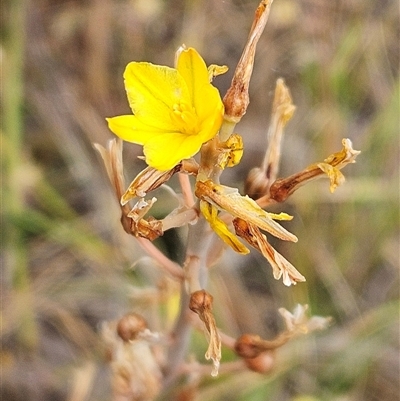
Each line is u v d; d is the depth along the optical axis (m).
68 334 0.35
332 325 0.35
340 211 0.36
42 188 0.35
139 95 0.14
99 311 0.35
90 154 0.38
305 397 0.32
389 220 0.36
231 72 0.41
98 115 0.39
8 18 0.37
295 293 0.35
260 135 0.39
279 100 0.18
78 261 0.36
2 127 0.35
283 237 0.15
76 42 0.41
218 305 0.34
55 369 0.34
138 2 0.41
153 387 0.22
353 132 0.39
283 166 0.38
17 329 0.34
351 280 0.37
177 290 0.23
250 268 0.37
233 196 0.15
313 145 0.38
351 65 0.39
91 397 0.33
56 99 0.39
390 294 0.36
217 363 0.16
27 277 0.36
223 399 0.31
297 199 0.35
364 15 0.40
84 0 0.42
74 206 0.38
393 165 0.37
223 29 0.42
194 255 0.18
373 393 0.35
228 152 0.15
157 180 0.15
